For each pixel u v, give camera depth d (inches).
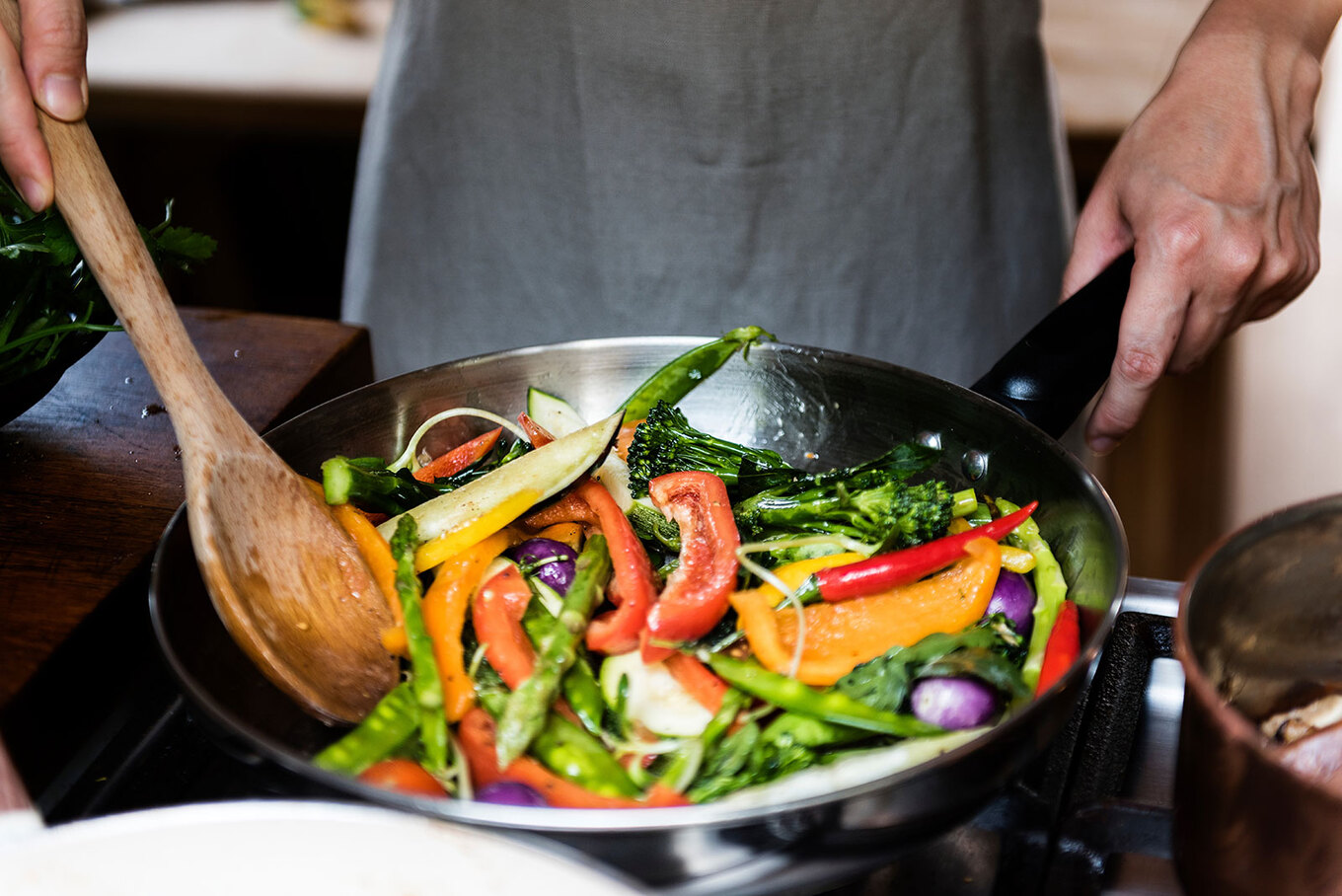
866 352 60.9
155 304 31.7
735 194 56.6
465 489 35.0
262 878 18.7
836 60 53.9
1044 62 59.4
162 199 111.0
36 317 36.7
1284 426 107.7
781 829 21.8
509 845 18.5
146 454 39.7
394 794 21.8
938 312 60.2
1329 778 24.5
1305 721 26.6
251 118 99.8
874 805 22.3
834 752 28.5
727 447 38.1
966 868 26.7
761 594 32.0
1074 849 26.0
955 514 35.2
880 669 28.7
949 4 53.6
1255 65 43.1
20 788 22.8
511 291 61.9
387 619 32.2
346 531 33.5
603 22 53.6
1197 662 22.6
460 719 29.7
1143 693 30.3
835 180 56.5
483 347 63.7
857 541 34.8
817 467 40.6
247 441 31.8
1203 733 22.3
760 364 40.8
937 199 57.6
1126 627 32.0
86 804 28.0
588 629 31.6
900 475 35.6
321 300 120.3
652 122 55.4
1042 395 35.3
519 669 30.6
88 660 32.4
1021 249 61.2
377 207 62.2
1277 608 26.0
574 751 28.0
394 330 64.9
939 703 28.0
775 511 36.1
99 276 31.6
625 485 38.8
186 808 19.0
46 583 33.3
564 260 60.1
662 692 30.5
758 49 53.3
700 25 52.8
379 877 18.6
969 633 30.0
